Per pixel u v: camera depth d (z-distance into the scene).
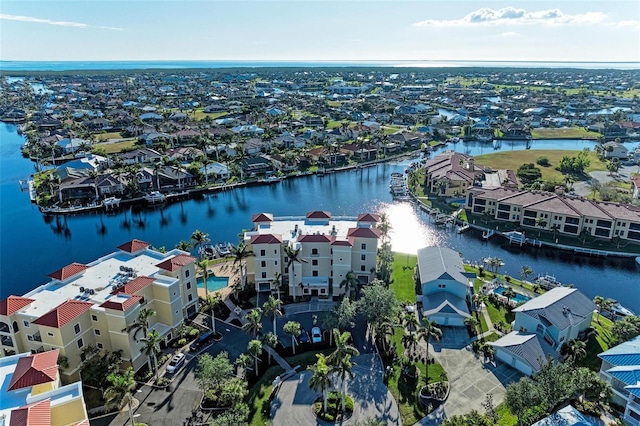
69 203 167.38
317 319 89.31
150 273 85.56
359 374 74.06
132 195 175.75
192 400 68.75
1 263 126.44
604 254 124.94
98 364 69.62
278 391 70.44
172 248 135.00
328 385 65.81
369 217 104.38
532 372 71.62
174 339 83.50
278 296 95.62
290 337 83.69
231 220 157.00
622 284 111.31
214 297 97.31
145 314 73.50
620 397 66.44
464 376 73.50
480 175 184.75
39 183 186.75
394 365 75.69
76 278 83.38
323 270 98.12
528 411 64.12
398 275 109.38
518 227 141.88
